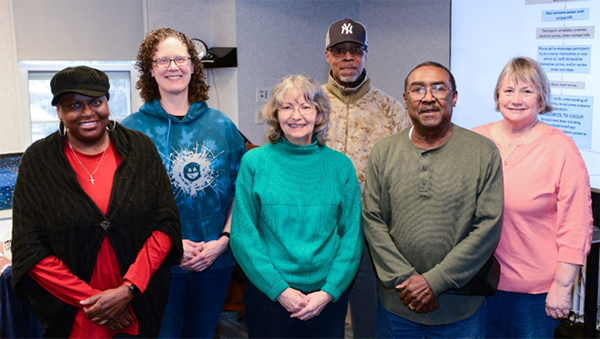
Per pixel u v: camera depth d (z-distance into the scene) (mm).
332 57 2203
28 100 3523
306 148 1818
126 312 1664
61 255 1562
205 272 1945
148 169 1696
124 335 1711
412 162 1758
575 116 2664
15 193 1582
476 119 3211
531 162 1838
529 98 1834
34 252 1529
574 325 2994
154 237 1670
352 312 2215
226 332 3029
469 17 3195
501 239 1870
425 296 1646
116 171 1638
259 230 1845
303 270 1768
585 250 1765
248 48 3930
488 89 3113
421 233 1706
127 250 1630
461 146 1732
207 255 1875
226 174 1967
